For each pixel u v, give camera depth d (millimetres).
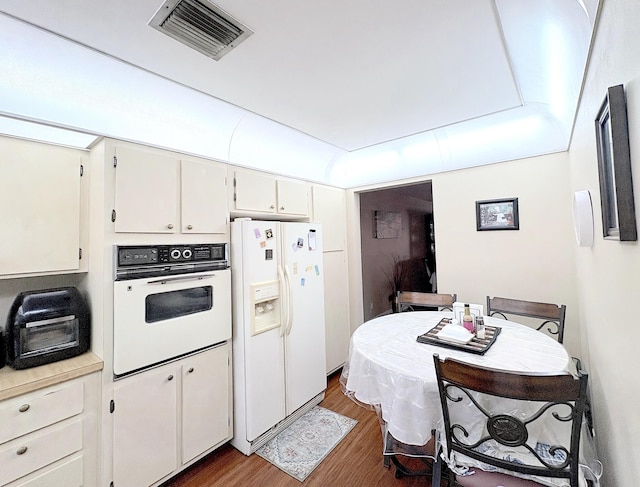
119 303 1598
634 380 849
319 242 2732
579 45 1143
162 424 1752
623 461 1017
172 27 1252
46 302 1566
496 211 2613
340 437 2213
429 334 1846
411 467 1905
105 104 1657
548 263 2398
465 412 1297
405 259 5535
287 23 1242
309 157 2998
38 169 1601
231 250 2217
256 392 2111
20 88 1411
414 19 1243
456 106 2096
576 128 1707
